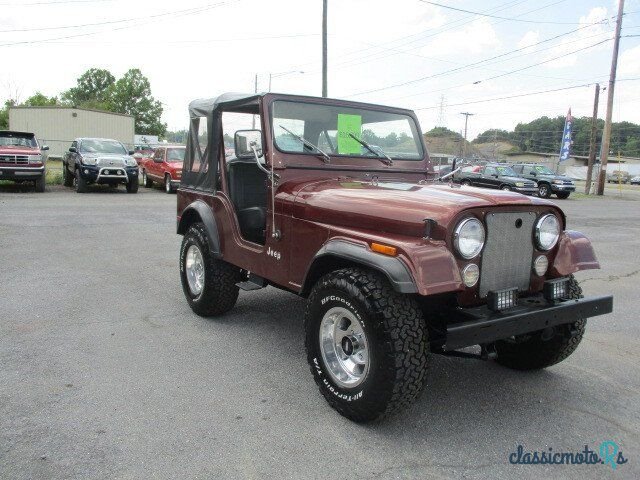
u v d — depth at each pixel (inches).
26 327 180.2
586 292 257.3
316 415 126.2
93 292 226.1
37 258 288.8
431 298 124.6
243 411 127.1
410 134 185.2
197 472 102.7
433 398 138.1
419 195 125.9
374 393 113.0
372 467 106.5
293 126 160.6
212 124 183.2
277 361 157.8
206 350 164.9
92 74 3678.6
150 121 3213.6
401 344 110.0
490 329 112.5
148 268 274.1
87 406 126.9
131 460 105.8
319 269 134.2
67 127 1445.6
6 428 116.0
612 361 167.8
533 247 129.9
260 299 222.7
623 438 121.6
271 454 109.6
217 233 181.8
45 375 143.1
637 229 515.5
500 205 119.5
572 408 135.0
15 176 627.2
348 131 171.3
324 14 814.5
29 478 99.1
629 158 3213.6
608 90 1049.5
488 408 133.5
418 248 110.0
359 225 125.3
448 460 110.0
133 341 170.6
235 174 182.7
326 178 158.7
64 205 531.8
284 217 147.5
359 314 114.4
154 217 471.5
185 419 122.3
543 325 121.6
